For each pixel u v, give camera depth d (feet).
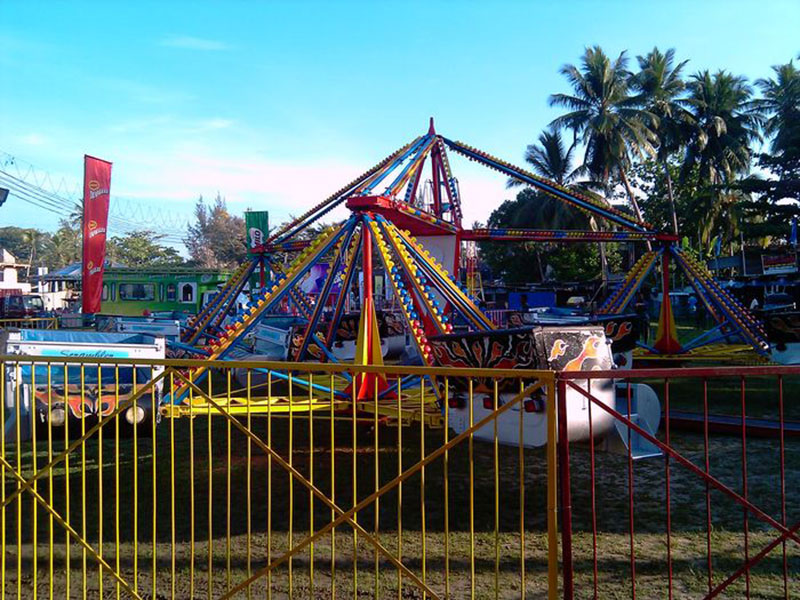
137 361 12.64
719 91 129.29
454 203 44.88
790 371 10.98
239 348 45.24
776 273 100.48
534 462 23.70
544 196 126.93
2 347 23.79
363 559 15.66
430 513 18.84
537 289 123.95
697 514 18.43
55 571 15.11
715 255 125.39
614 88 119.55
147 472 22.86
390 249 28.22
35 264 262.47
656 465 23.30
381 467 23.32
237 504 19.56
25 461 24.31
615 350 32.83
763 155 112.88
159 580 14.52
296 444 26.63
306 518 18.51
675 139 127.03
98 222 53.47
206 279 100.63
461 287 30.14
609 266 140.36
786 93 124.77
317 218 43.70
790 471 22.20
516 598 13.53
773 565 14.96
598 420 21.11
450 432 27.73
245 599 13.51
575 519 18.19
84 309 52.85
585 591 13.80
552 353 20.42
